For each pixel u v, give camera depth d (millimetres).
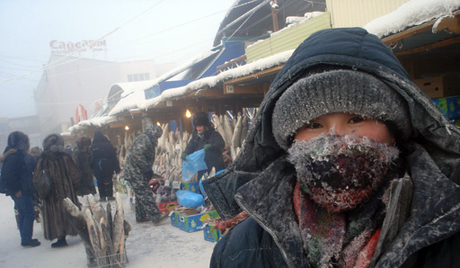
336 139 701
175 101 8641
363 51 698
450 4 2236
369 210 702
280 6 9039
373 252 661
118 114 13289
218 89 6980
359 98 679
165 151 8984
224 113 8820
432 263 608
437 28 2324
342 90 680
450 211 572
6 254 5152
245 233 872
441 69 4043
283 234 760
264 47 6691
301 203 776
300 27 5785
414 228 597
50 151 5148
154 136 5898
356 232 706
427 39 3162
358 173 680
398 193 630
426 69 3916
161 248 4562
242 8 9789
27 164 5418
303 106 720
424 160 654
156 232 5344
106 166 8688
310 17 5734
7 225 7379
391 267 590
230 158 5945
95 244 3895
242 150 975
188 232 5152
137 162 5723
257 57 6953
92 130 19922
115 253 3947
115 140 19125
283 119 774
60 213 5164
